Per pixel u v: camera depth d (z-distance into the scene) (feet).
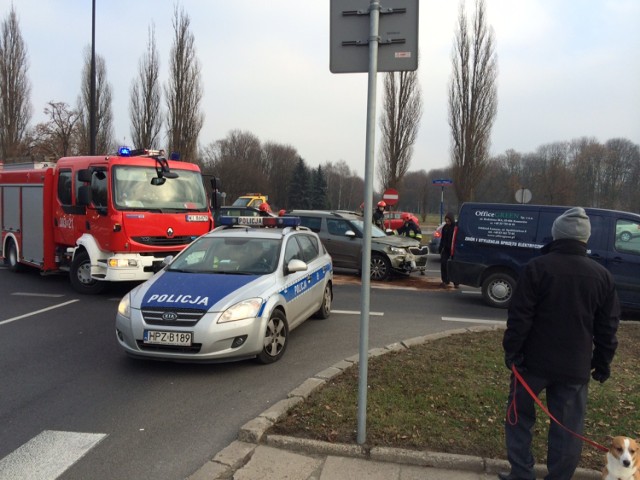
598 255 28.81
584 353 9.18
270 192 282.97
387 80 89.61
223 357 17.03
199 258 21.42
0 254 42.45
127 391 15.98
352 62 11.48
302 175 285.23
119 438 12.76
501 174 167.02
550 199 163.02
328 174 325.83
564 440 9.36
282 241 21.94
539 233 30.01
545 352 9.29
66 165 33.35
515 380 9.87
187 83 86.22
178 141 86.69
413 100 89.51
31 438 12.73
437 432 12.44
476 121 84.69
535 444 12.02
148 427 13.41
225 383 16.71
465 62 84.23
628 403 14.66
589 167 164.45
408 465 11.27
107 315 26.84
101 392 15.89
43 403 15.01
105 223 29.89
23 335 22.71
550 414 9.52
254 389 16.19
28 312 27.48
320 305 25.75
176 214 31.86
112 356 19.65
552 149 170.91
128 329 17.38
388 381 16.05
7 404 14.92
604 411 14.06
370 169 11.40
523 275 9.53
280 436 12.19
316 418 13.25
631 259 28.17
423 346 20.52
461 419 13.26
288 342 21.77
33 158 38.65
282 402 14.21
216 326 16.87
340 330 24.25
